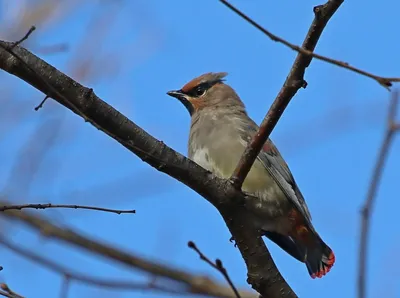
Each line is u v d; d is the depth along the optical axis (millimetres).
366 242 7117
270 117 8469
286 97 8344
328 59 6750
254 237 8758
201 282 13398
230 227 8758
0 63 7621
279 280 8844
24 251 11156
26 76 7656
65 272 10945
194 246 7500
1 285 7980
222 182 8602
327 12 7820
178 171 8383
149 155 8195
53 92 7707
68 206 7770
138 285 11156
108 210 7789
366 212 7215
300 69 8172
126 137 8078
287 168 12305
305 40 8023
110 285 11078
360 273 7043
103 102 7902
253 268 8828
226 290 13328
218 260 7480
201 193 8594
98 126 7770
